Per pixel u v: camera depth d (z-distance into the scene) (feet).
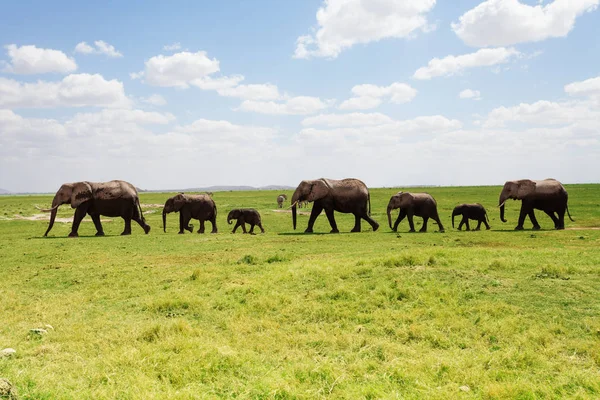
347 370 25.14
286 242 81.92
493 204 161.99
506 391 21.66
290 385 22.57
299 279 44.70
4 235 109.09
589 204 148.36
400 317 33.63
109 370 24.75
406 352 27.81
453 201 178.70
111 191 104.99
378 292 39.01
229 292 42.09
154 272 53.98
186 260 63.16
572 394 21.86
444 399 21.18
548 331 29.94
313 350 28.50
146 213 164.96
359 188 106.22
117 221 142.72
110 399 20.99
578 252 56.03
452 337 30.17
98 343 29.99
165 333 31.35
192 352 26.89
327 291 40.47
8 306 40.04
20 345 29.60
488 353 27.12
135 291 45.09
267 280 45.06
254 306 37.76
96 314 37.78
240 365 25.46
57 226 130.31
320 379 23.58
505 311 33.63
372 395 21.62
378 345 28.76
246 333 32.24
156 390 22.15
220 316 35.99
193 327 33.50
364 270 45.98
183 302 38.96
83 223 138.21
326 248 71.97
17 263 63.93
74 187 103.55
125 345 29.01
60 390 21.71
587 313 32.24
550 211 101.24
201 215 111.34
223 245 79.00
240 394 21.57
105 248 77.25
